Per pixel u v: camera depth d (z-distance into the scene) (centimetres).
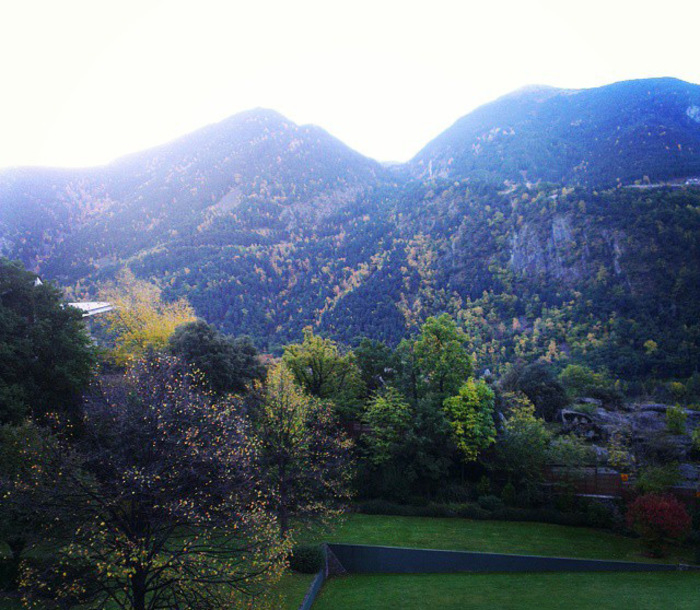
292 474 2778
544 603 2223
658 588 2394
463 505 3522
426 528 3225
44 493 1608
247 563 1942
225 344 3772
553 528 3356
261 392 3225
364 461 3866
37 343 2856
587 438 4922
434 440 3784
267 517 2045
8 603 1703
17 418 2452
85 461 1723
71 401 2947
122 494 1555
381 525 3244
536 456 3706
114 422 1861
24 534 1731
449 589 2434
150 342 4319
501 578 2608
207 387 3416
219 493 1786
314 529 3031
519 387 5825
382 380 4500
